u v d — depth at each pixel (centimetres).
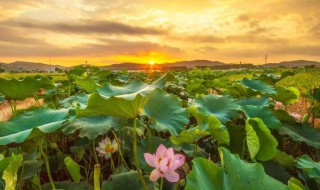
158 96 143
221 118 172
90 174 174
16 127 128
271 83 400
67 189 136
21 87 199
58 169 172
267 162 155
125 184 124
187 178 81
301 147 228
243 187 87
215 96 205
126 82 439
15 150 170
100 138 201
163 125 120
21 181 122
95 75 546
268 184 88
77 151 181
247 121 126
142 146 159
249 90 259
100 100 101
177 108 138
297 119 218
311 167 130
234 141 168
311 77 915
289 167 154
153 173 92
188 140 132
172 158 92
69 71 406
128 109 107
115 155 193
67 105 218
